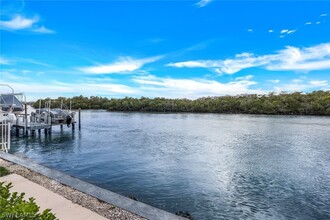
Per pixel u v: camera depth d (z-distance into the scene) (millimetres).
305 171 12297
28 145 18906
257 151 17297
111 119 48469
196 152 16750
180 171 11867
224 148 18375
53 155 15320
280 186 10000
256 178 11023
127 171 11688
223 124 38781
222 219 7035
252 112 70312
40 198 5004
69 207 4602
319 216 7340
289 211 7668
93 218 4180
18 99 22547
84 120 45500
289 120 47500
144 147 18500
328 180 10852
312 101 67312
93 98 94625
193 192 9070
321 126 35344
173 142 20953
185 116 60562
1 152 9883
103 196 5105
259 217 7207
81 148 17844
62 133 25906
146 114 68500
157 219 4148
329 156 15805
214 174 11508
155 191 9094
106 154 15758
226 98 87500
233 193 9094
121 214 4336
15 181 6074
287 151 17391
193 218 6996
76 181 6082
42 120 24859
